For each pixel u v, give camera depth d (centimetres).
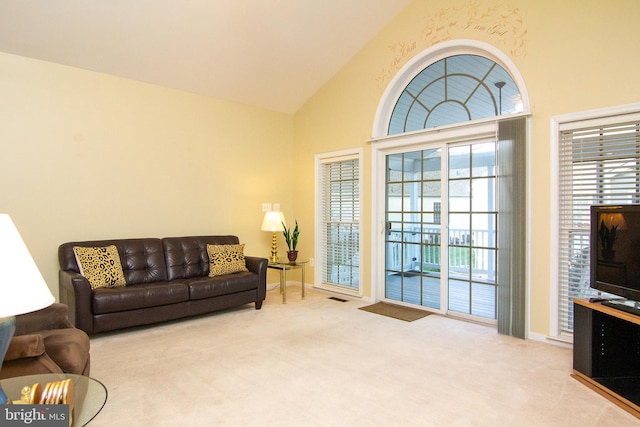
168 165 452
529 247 332
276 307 445
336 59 486
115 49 378
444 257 407
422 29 414
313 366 274
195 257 439
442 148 408
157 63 411
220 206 499
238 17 383
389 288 468
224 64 441
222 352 302
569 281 316
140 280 394
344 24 432
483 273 380
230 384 246
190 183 471
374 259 467
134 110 425
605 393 230
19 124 355
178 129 460
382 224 471
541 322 327
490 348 310
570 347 308
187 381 251
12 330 136
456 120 401
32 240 363
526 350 305
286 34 423
